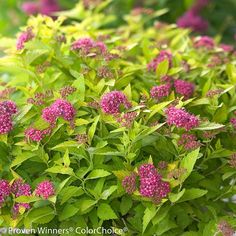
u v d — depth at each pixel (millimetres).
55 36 1313
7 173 1144
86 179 1093
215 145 1160
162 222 1100
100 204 1101
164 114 1130
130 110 1115
